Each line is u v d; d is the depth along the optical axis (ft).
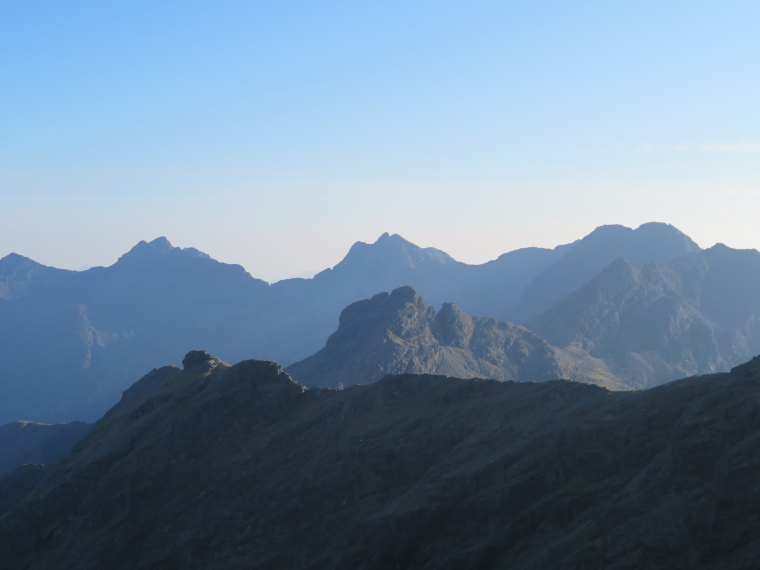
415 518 387.96
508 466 395.14
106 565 469.98
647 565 299.38
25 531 501.56
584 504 357.00
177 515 489.67
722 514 290.15
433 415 484.33
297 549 435.94
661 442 361.92
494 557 363.97
